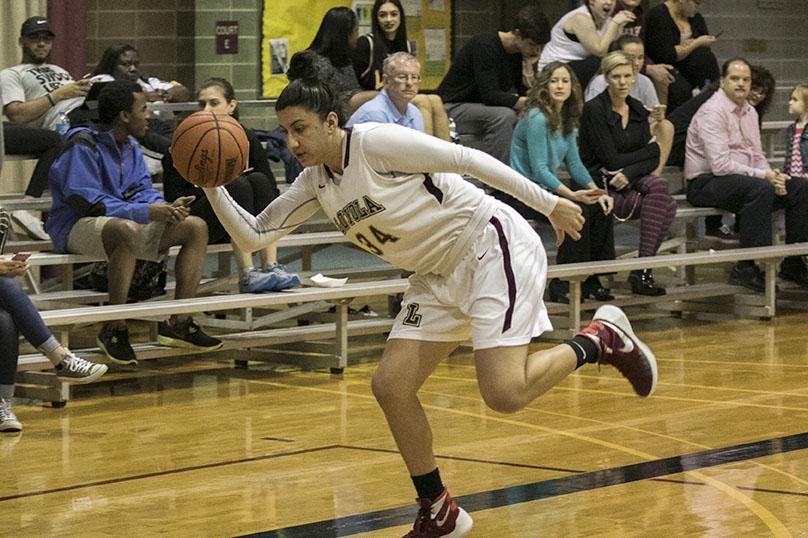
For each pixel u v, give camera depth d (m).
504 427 6.80
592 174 10.38
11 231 10.38
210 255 13.24
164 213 8.02
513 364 4.60
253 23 14.02
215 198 4.82
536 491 5.44
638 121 10.51
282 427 6.89
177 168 4.84
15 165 11.94
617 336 4.98
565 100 9.88
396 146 4.48
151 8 14.34
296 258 10.88
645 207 10.35
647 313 11.28
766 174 11.09
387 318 10.06
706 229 11.94
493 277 4.62
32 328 7.05
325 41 10.01
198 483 5.68
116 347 8.09
